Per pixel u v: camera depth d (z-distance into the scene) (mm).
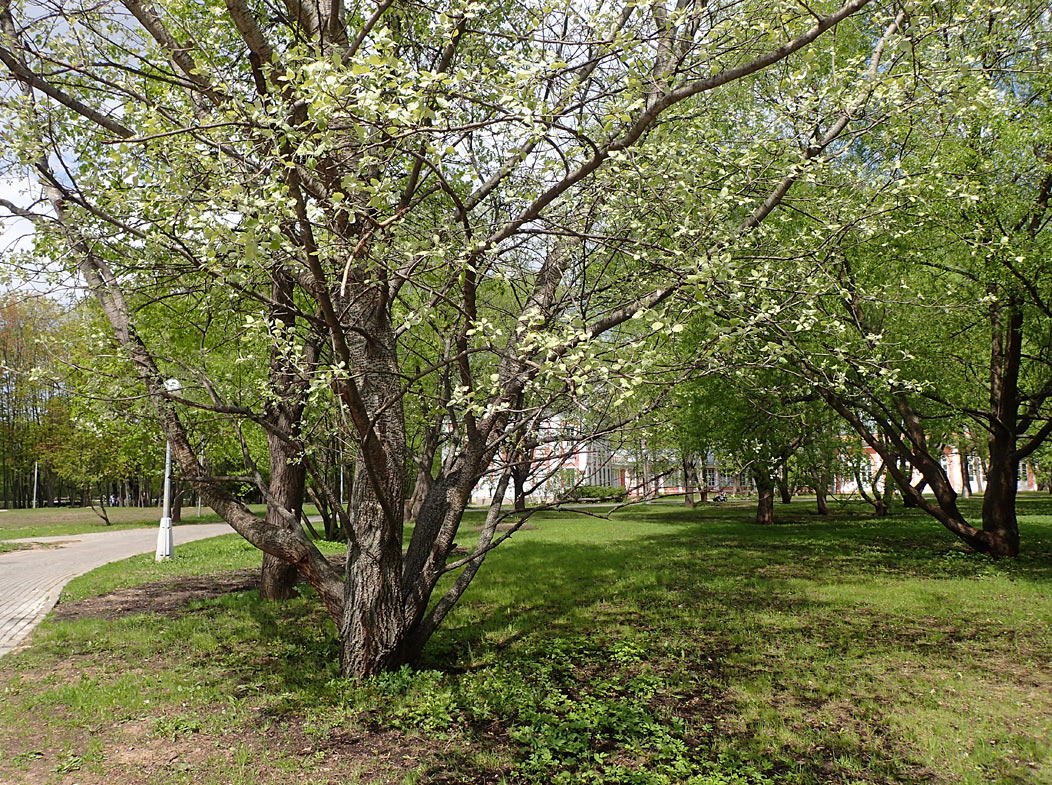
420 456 6703
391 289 5832
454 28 4402
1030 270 9648
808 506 34031
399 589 5715
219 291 5750
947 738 4594
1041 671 5957
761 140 5965
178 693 5512
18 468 43406
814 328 7641
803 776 4062
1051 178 10133
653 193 4676
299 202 3676
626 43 3771
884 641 7004
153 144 4043
